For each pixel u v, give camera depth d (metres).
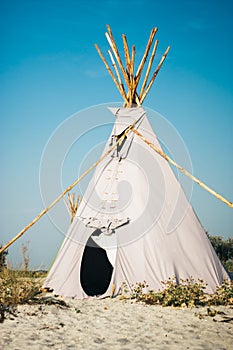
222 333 6.24
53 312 7.37
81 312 7.48
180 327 6.55
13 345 5.64
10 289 8.03
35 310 7.41
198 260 9.30
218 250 21.11
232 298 8.19
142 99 11.11
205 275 9.14
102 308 7.81
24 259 8.98
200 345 5.72
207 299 8.28
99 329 6.47
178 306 7.91
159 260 8.97
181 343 5.81
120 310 7.64
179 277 8.91
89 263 11.70
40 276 10.34
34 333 6.18
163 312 7.48
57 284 9.13
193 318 7.06
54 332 6.26
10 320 6.76
